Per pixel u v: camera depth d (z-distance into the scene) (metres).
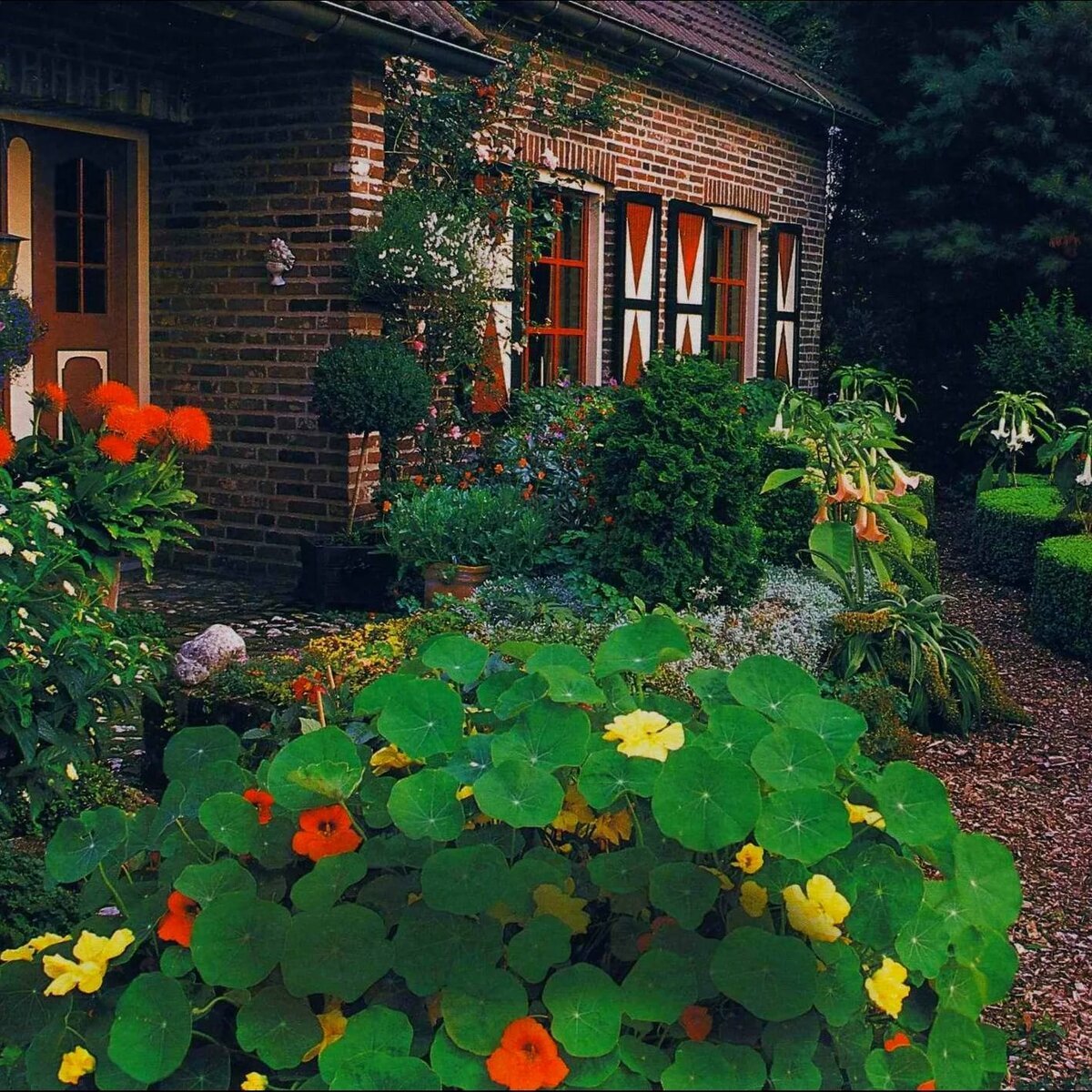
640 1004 2.46
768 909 2.68
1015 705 6.46
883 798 2.65
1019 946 4.16
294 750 2.79
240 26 8.32
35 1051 2.50
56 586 4.70
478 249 8.82
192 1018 2.48
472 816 2.84
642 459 6.52
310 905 2.61
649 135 11.52
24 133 8.16
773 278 13.98
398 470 8.63
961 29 14.91
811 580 7.16
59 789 4.13
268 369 8.63
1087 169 13.78
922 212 14.66
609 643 3.04
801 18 18.14
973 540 11.02
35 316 7.25
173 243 8.87
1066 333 12.81
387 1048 2.45
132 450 6.24
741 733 2.73
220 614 7.74
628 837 2.79
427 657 3.05
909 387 15.24
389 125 8.66
